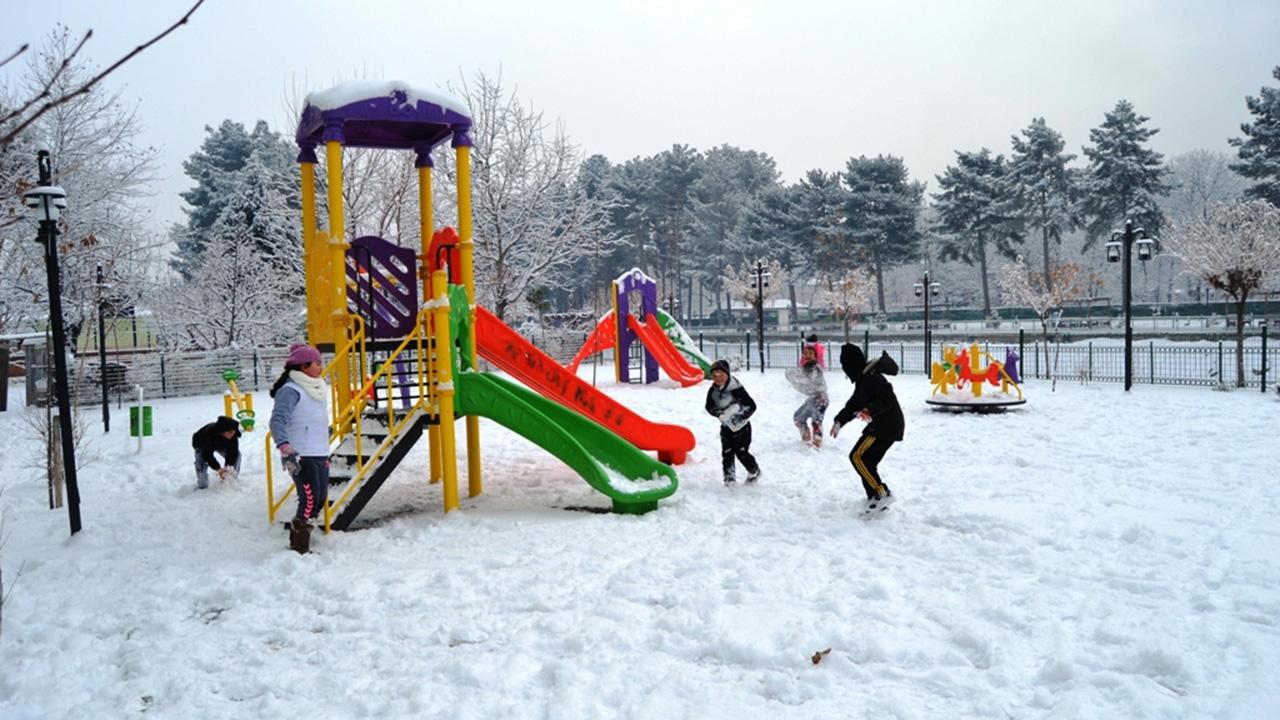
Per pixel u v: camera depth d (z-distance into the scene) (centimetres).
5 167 1456
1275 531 664
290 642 499
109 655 494
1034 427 1317
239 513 850
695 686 416
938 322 6069
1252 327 4144
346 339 851
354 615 537
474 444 917
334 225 842
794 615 501
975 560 610
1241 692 390
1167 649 422
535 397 894
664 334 2475
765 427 1422
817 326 6281
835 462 1064
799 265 7256
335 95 830
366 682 438
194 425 1691
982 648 447
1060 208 6656
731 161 8644
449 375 806
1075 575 566
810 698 404
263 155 5444
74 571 661
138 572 652
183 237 4866
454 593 564
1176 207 8638
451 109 880
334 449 831
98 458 1247
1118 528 682
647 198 7719
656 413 1661
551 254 2766
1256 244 1995
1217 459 983
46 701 435
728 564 613
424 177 1034
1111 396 1772
